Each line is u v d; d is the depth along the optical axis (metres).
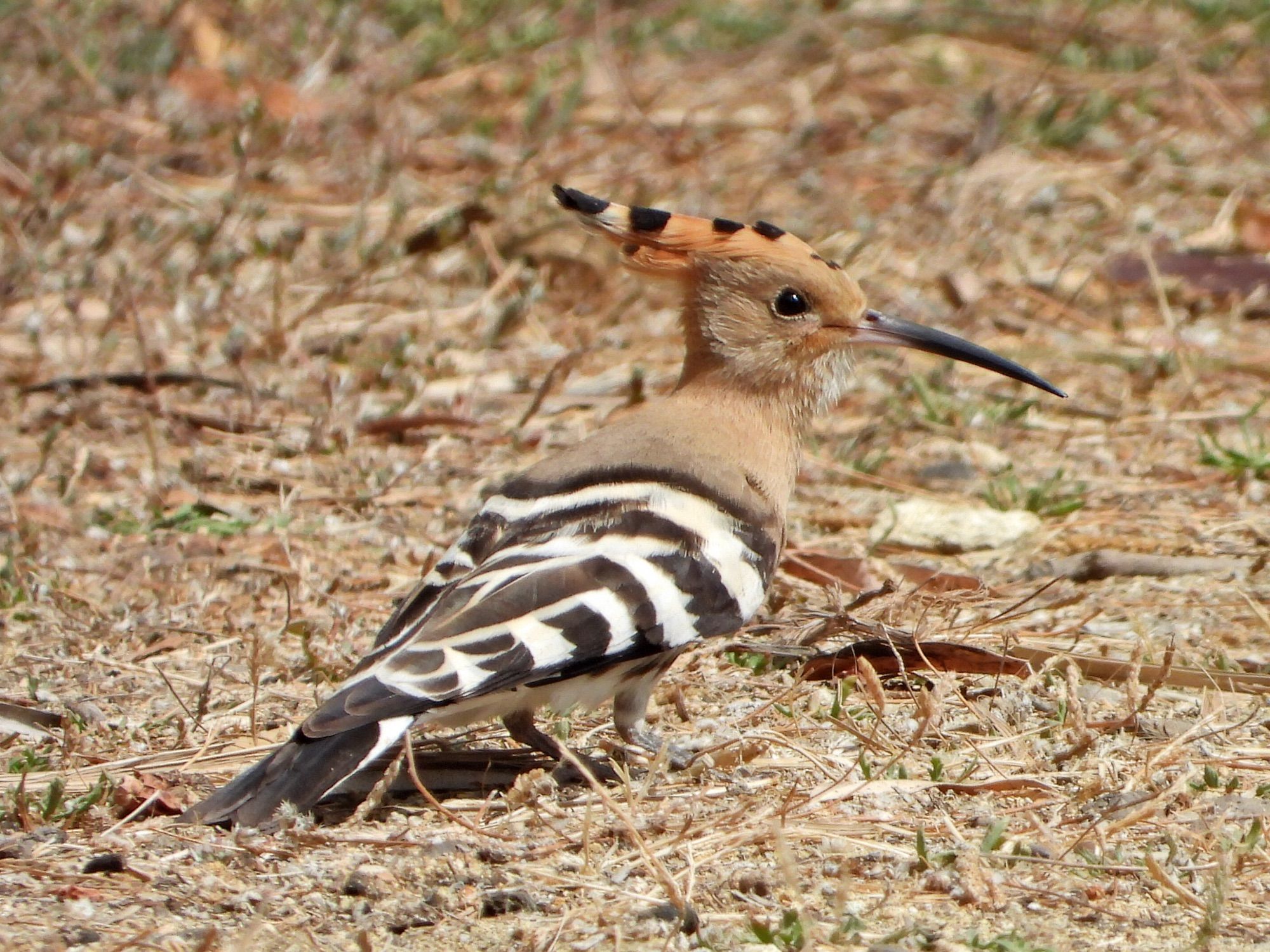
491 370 14.05
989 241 15.84
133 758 8.12
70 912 6.59
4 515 11.54
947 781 7.71
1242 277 15.15
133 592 10.52
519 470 12.38
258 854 7.00
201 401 13.50
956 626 9.66
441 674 6.99
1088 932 6.43
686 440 8.59
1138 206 16.59
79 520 11.46
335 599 10.25
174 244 15.39
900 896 6.73
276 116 17.92
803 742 8.23
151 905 6.64
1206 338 14.35
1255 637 9.55
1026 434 12.92
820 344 9.12
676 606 7.62
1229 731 8.30
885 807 7.48
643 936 6.40
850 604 9.49
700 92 19.34
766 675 9.09
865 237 15.54
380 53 19.55
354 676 7.21
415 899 6.69
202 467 12.22
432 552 10.75
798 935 6.28
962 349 9.48
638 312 14.97
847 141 18.05
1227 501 11.64
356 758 6.98
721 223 9.15
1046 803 7.51
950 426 13.09
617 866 6.95
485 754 8.23
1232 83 19.09
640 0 21.28
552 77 19.33
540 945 6.33
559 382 13.73
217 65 19.09
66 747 8.17
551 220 15.91
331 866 6.95
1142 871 6.84
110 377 13.63
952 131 18.23
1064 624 9.81
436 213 16.14
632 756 8.05
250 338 14.26
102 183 16.72
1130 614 9.95
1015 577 10.62
